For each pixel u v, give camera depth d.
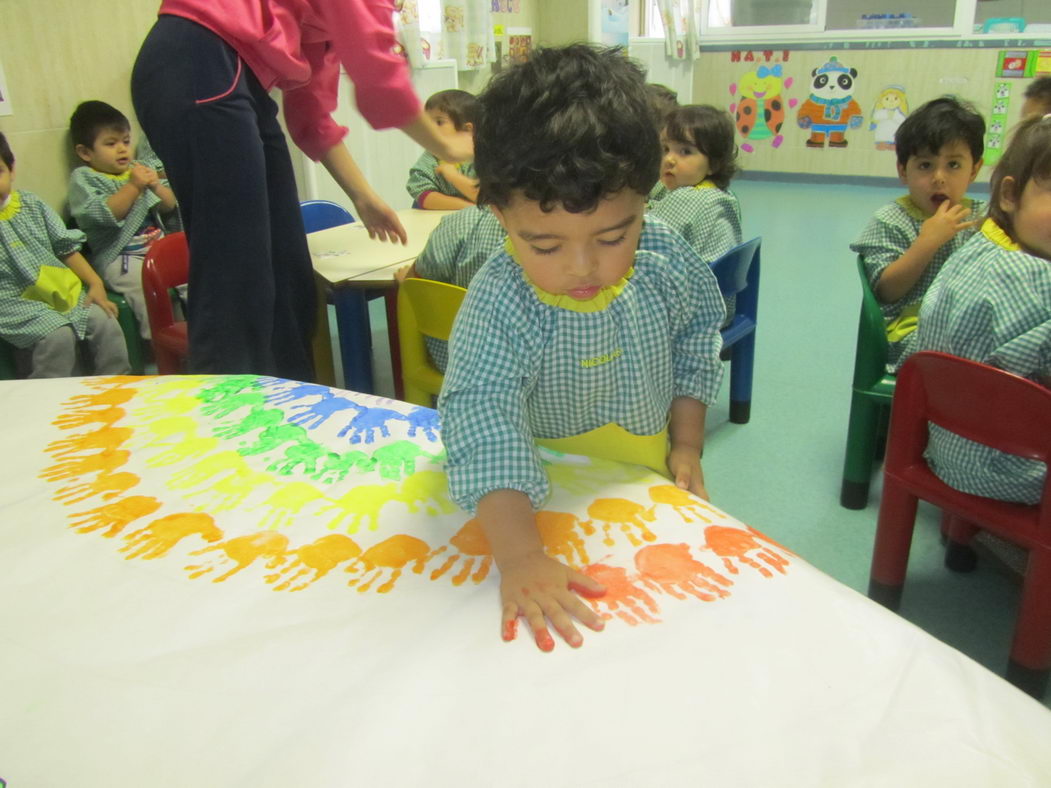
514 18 4.25
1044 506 1.04
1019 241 1.17
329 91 1.62
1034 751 0.42
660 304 0.73
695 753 0.42
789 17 5.34
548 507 0.65
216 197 1.35
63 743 0.45
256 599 0.56
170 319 1.85
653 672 0.47
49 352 2.15
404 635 0.52
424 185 2.56
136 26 2.51
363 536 0.62
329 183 3.19
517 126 0.56
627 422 0.75
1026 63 4.66
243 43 1.35
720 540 0.60
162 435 0.79
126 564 0.60
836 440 2.00
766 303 3.03
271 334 1.48
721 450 1.96
